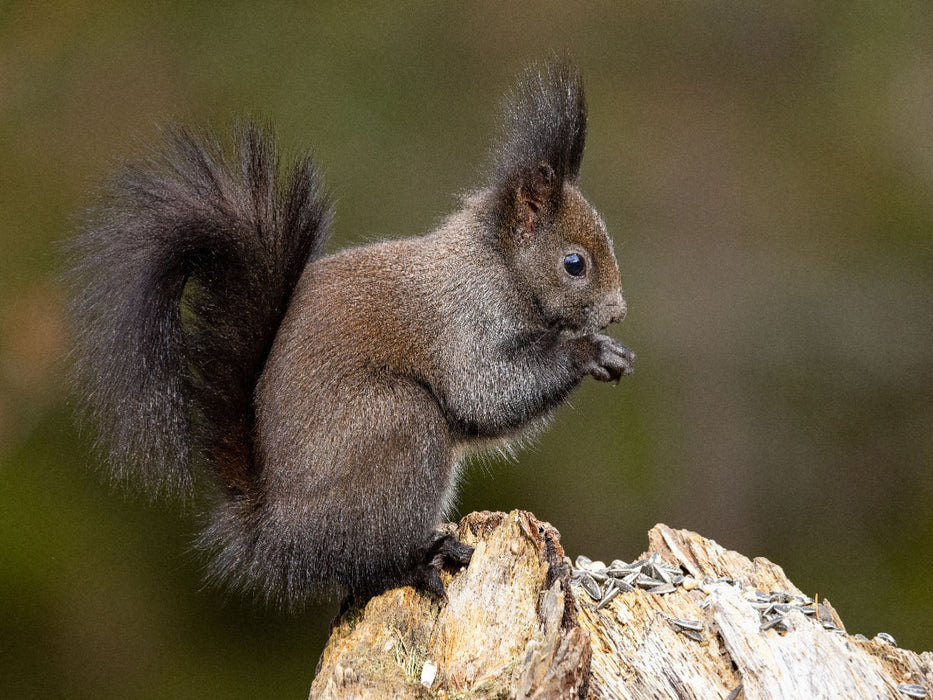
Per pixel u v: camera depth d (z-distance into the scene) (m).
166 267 8.57
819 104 19.05
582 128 9.75
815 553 16.38
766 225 17.97
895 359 17.22
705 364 17.03
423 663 7.38
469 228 9.38
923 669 7.58
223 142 11.48
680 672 7.36
